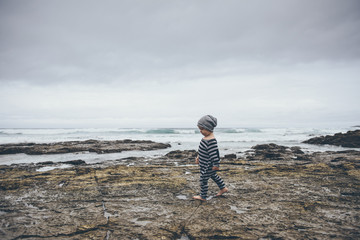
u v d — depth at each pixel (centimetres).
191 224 302
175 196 428
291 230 281
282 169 665
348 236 264
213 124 387
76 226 296
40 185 503
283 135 3325
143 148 1616
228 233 277
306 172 622
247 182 524
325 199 396
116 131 4031
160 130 4000
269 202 385
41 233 276
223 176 590
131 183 520
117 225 300
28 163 970
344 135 2023
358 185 482
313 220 310
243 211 347
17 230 283
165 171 678
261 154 1153
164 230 287
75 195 430
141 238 267
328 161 917
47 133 3853
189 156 1121
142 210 354
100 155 1296
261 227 291
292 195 421
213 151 382
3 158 1171
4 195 429
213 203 385
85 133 3931
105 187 486
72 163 942
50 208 362
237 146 1859
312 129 4534
